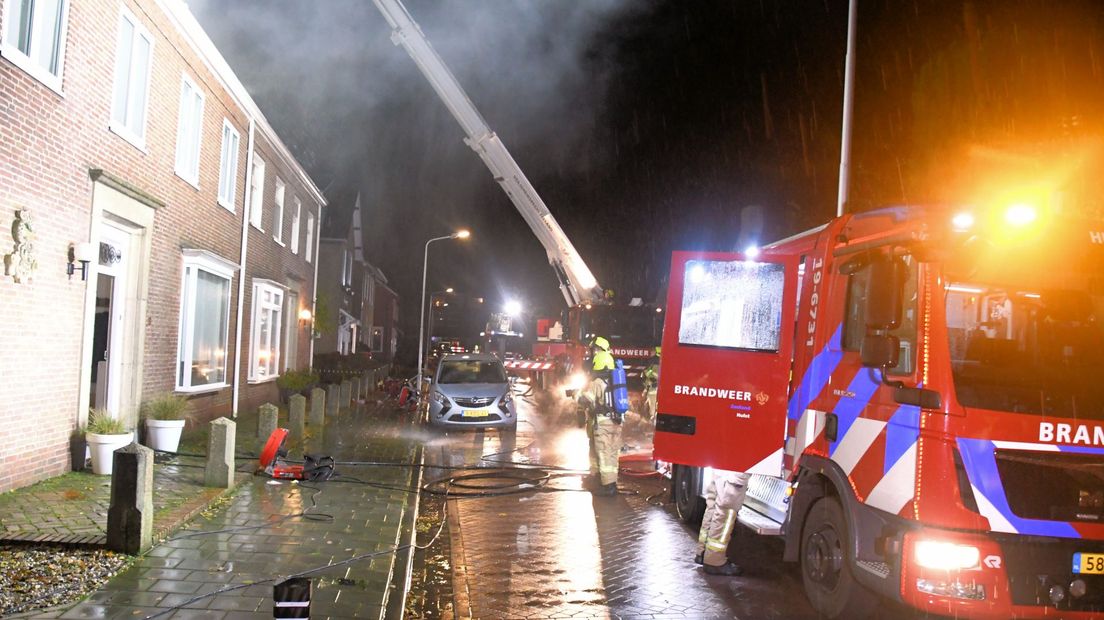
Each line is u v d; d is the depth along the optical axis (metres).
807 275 6.43
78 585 5.13
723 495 6.55
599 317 19.92
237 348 15.57
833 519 5.55
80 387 8.63
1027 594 4.46
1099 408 4.70
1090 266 4.95
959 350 4.70
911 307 4.96
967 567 4.43
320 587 5.58
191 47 12.09
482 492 9.95
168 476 8.95
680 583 6.39
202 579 5.50
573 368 20.22
